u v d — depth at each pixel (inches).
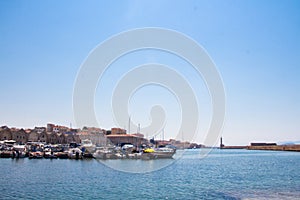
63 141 3484.3
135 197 1026.1
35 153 2596.0
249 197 1021.2
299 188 1206.3
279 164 2625.5
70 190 1135.6
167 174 1700.3
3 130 3740.2
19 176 1509.6
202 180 1462.8
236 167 2285.9
